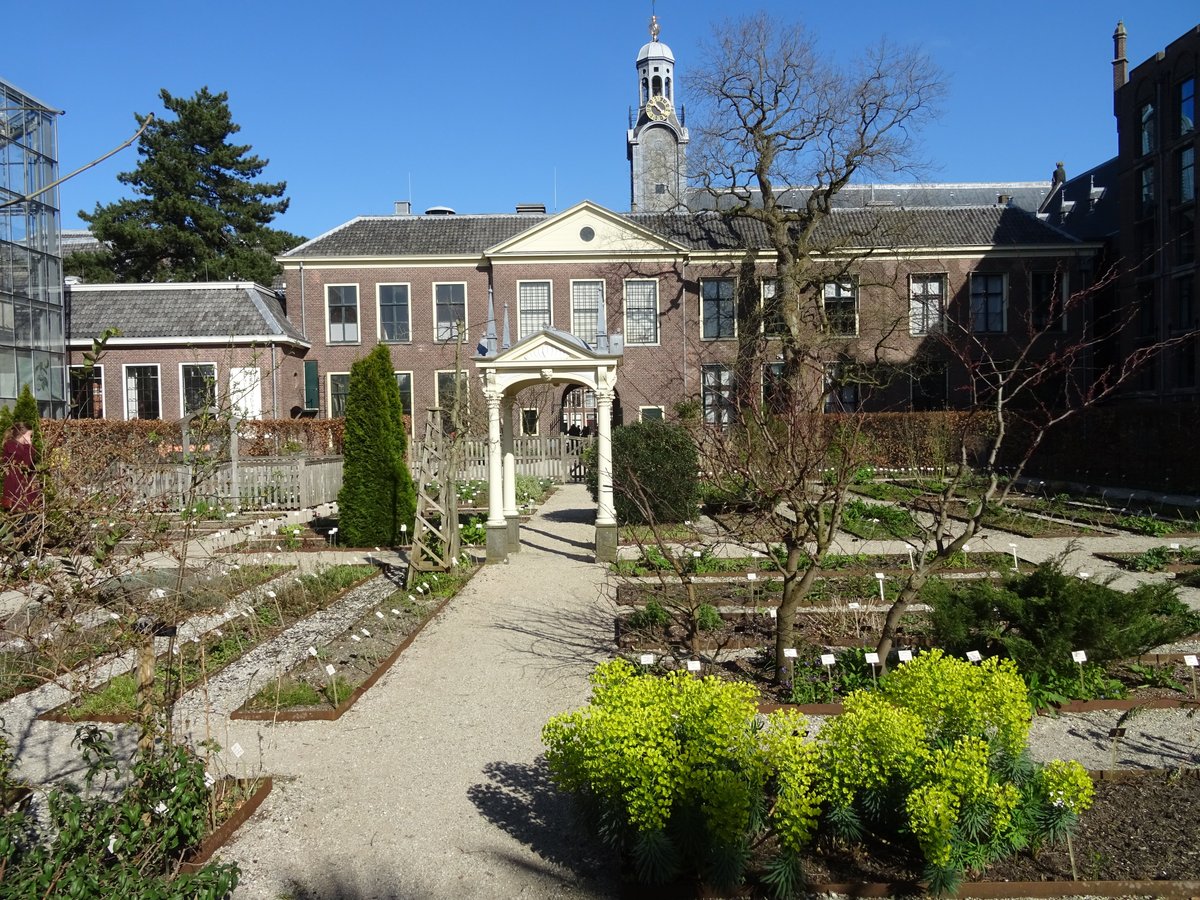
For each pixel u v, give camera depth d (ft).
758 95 100.42
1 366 84.74
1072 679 22.29
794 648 23.82
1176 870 13.85
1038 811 14.33
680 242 118.62
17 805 14.94
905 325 112.37
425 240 118.01
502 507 47.73
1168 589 24.35
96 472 18.61
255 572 39.68
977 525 22.44
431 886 14.35
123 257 132.87
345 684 24.25
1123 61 127.95
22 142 87.40
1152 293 109.60
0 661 24.38
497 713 22.36
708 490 66.69
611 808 14.37
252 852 15.46
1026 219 120.57
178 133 136.67
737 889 13.78
